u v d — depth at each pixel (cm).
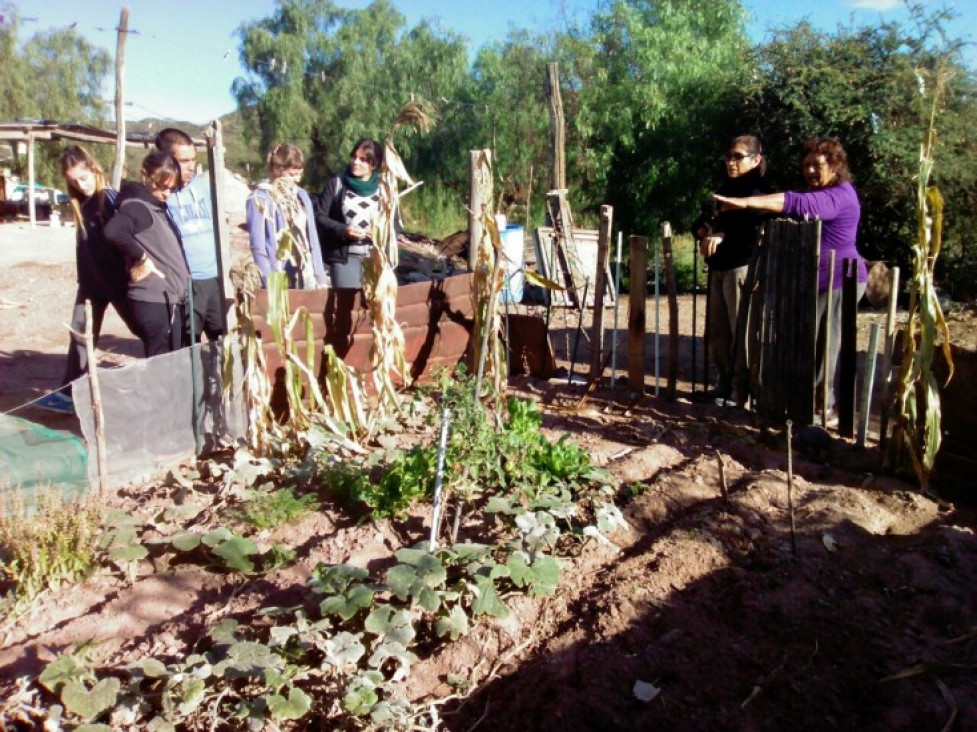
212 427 520
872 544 412
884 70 1409
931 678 320
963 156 1347
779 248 530
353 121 2683
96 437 461
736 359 577
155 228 531
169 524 428
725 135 1705
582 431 558
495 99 2380
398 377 624
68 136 1950
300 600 365
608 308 1080
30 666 328
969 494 466
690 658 333
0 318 1007
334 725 308
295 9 2798
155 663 317
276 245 561
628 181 1944
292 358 506
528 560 383
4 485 422
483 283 582
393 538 412
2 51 3372
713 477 480
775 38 1576
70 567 385
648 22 2095
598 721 305
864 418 513
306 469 469
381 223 558
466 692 326
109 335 938
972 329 997
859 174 1425
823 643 340
